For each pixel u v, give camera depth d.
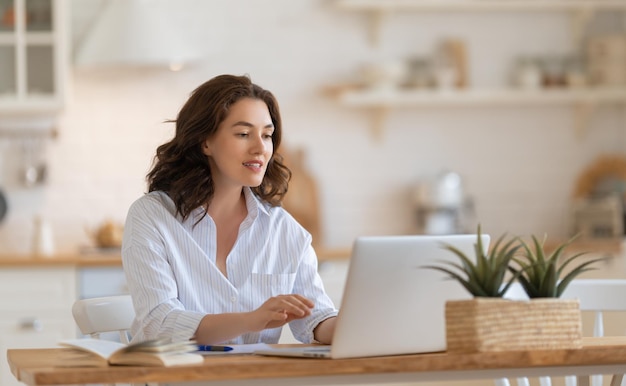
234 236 2.79
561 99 6.14
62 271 5.12
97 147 5.91
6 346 5.07
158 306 2.52
